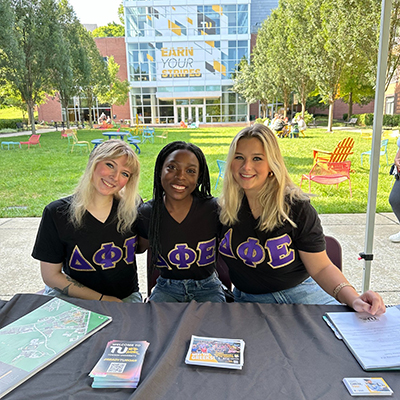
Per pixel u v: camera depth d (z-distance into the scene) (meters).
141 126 28.25
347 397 1.02
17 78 23.23
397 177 3.79
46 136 24.34
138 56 37.38
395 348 1.22
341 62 20.50
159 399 1.01
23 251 4.37
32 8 24.23
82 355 1.22
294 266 1.89
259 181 1.77
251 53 38.16
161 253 2.03
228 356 1.19
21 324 1.39
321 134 21.12
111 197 1.97
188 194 1.95
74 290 1.95
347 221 5.30
